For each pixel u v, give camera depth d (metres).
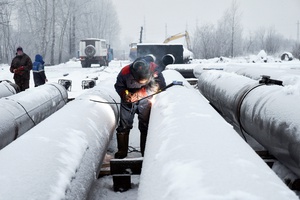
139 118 4.76
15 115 4.73
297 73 7.32
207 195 1.54
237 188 1.56
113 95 6.00
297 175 3.48
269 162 4.09
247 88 4.87
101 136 3.81
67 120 3.53
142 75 4.48
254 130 4.23
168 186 1.79
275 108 3.68
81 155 2.94
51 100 6.48
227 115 5.95
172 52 18.08
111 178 4.36
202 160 1.91
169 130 2.65
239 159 1.90
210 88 7.32
